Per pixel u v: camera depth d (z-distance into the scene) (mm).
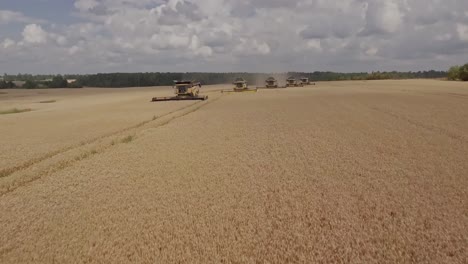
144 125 29875
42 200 11406
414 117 28625
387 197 10477
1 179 14438
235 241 7953
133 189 12109
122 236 8445
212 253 7445
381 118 28781
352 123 26438
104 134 25312
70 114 42750
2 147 21203
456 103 39594
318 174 13102
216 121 30312
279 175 13156
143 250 7656
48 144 21969
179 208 10125
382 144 18281
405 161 14641
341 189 11320
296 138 20750
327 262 6996
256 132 23469
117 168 15125
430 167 13617
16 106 63625
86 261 7344
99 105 57562
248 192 11344
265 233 8297
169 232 8547
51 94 114812
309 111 35906
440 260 6965
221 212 9711
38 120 36969
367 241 7781
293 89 87562
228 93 78938
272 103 47531
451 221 8703
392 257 7086
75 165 15961
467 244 7555
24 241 8438
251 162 15258
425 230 8242
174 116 35688
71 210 10375
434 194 10625
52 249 7945
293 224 8773
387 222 8711
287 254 7293
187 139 21641
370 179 12297
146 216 9625
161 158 16672
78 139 23609
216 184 12305
